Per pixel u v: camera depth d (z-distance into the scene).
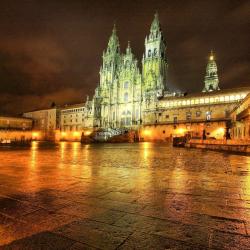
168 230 4.15
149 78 97.19
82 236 3.92
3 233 4.04
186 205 5.60
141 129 90.38
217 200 6.04
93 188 7.38
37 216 4.83
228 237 3.88
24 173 10.27
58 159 17.39
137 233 4.04
